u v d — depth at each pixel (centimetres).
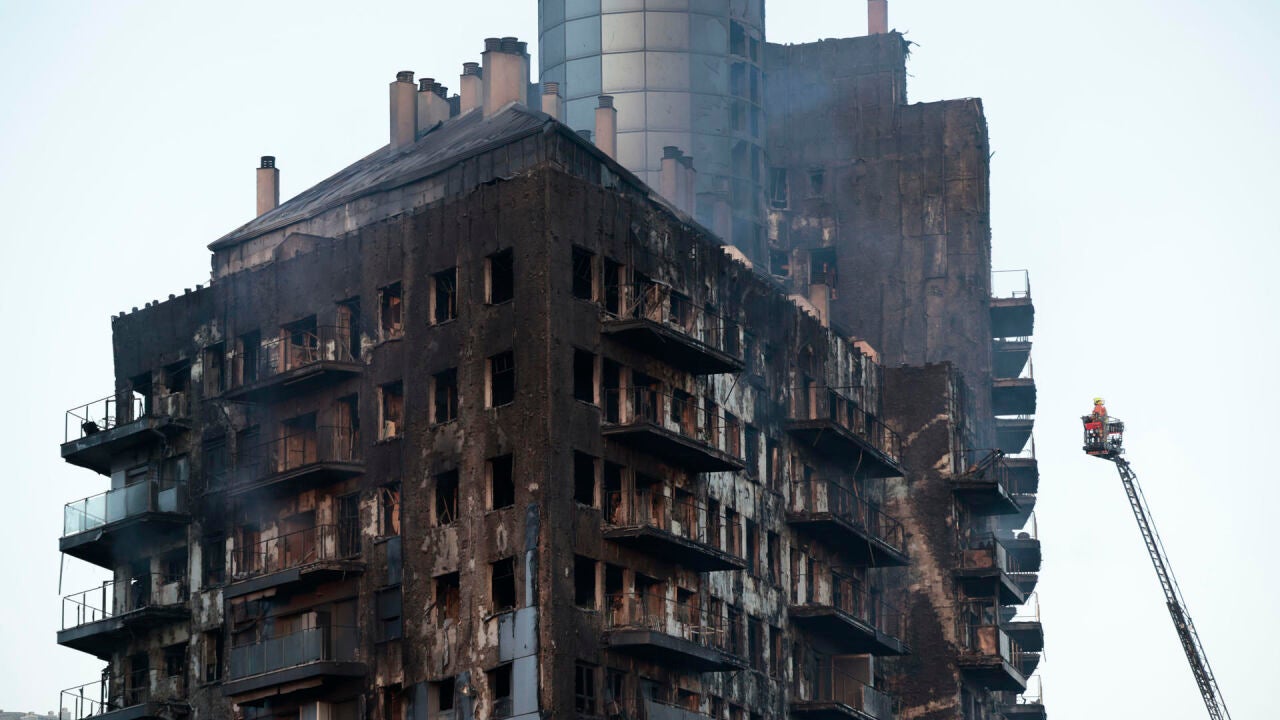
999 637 12531
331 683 9694
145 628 10788
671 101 15112
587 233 9631
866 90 15638
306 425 10319
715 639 10100
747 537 10669
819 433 11225
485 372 9512
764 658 10625
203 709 10381
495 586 9275
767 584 10788
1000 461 13975
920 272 15250
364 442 9931
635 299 9838
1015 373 15700
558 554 9100
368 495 9856
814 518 11081
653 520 9788
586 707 9131
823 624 11088
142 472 11081
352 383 10056
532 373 9312
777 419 11175
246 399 10344
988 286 15312
